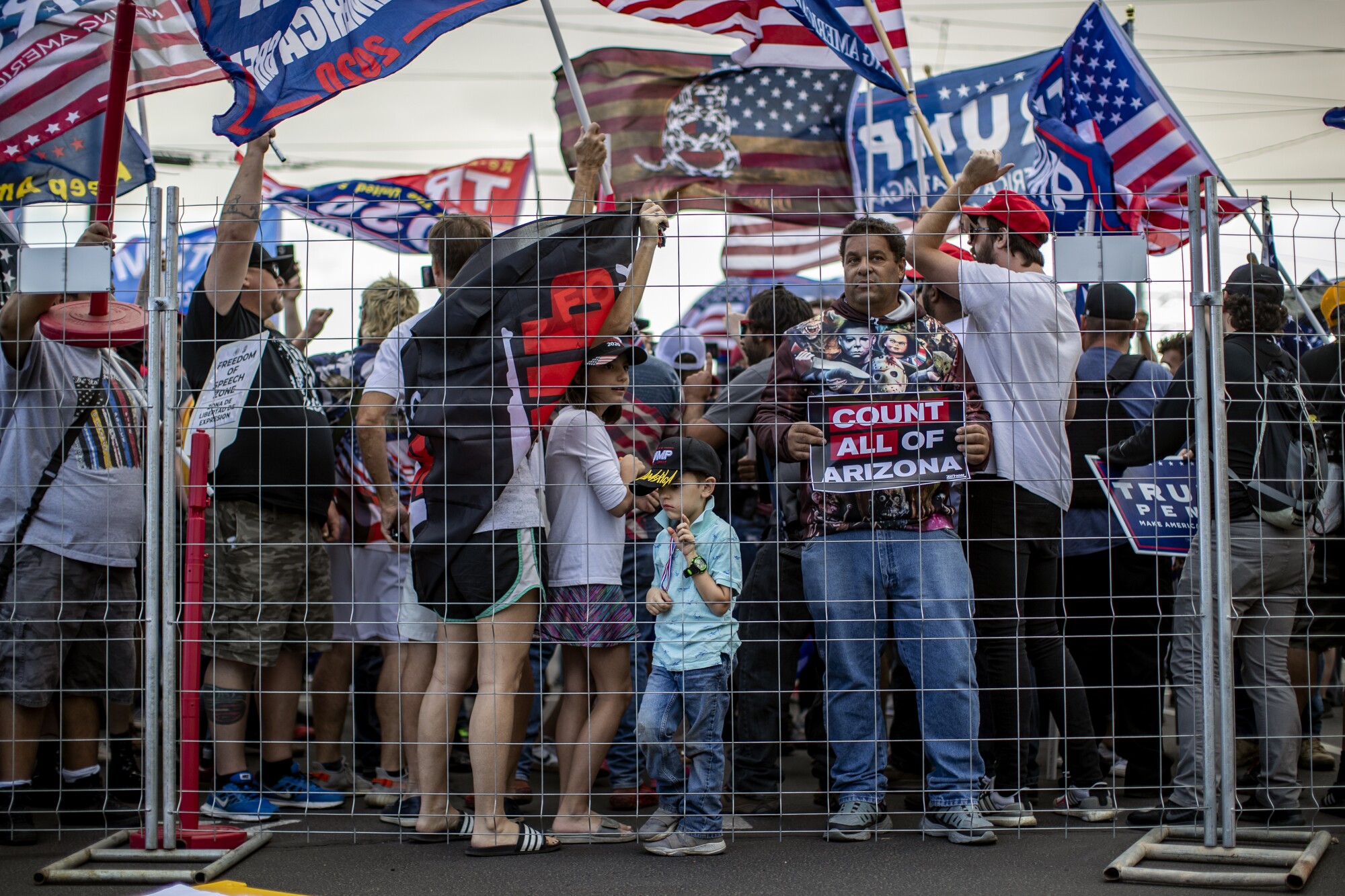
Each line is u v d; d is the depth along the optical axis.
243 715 3.70
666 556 3.43
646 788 4.04
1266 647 3.55
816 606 3.53
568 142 6.29
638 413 4.43
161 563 3.24
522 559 3.34
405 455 4.28
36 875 2.98
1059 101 5.99
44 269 3.35
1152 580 4.16
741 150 6.16
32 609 3.52
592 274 3.42
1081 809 3.65
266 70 3.49
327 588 3.97
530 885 2.91
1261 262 4.20
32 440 3.59
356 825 3.66
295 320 5.64
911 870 3.03
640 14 4.39
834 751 3.51
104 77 4.56
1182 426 3.51
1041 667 3.71
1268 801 3.49
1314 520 3.57
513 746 3.78
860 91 6.75
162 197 3.25
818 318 3.67
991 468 3.54
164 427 3.28
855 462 3.41
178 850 3.15
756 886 2.89
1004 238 3.85
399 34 3.58
